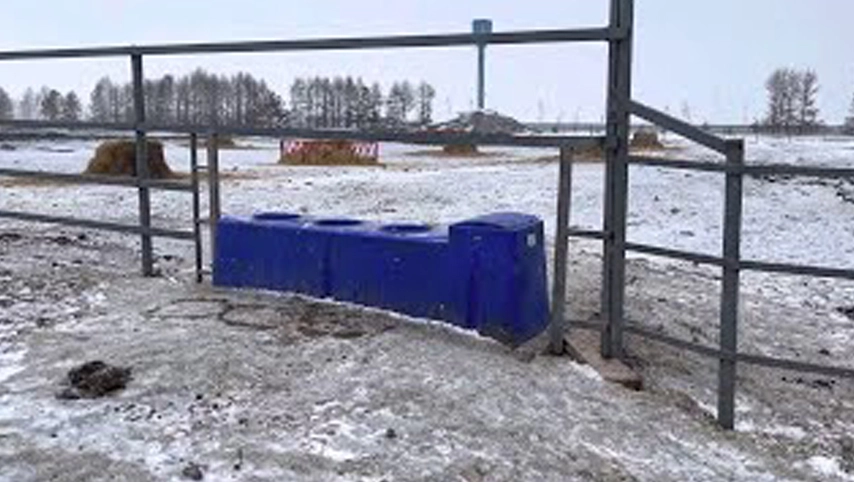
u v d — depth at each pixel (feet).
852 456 18.28
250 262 24.63
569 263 34.37
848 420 20.51
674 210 66.28
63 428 15.78
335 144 115.03
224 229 25.05
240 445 15.21
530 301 21.25
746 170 17.62
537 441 16.17
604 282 20.49
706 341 25.16
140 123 26.32
